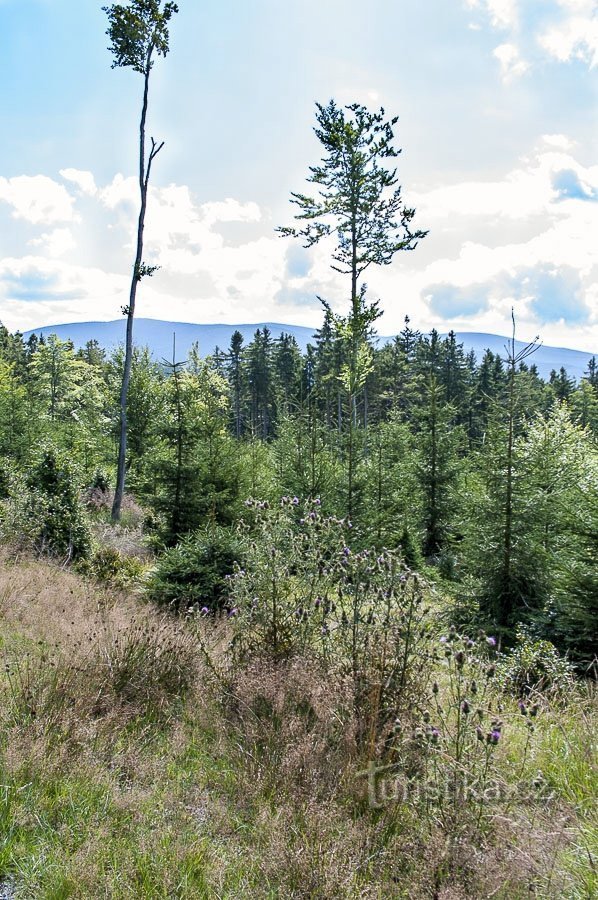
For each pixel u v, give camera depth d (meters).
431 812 3.12
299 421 16.47
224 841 3.07
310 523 5.34
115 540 14.73
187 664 5.12
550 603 8.27
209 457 14.59
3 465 14.69
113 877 2.65
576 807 3.37
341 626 4.59
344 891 2.60
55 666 4.76
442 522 18.44
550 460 13.20
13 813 2.98
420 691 4.03
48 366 43.25
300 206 22.80
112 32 20.25
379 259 23.20
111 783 3.42
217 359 66.25
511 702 4.80
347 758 3.62
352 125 21.62
